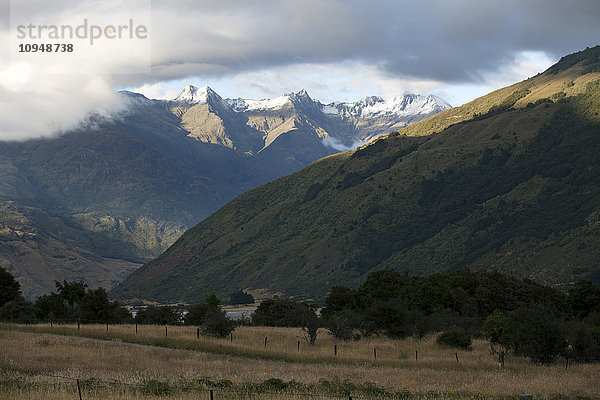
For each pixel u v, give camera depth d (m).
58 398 27.91
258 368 42.56
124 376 35.00
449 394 33.66
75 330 62.62
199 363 43.28
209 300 104.94
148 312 103.25
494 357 57.53
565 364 54.28
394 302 77.94
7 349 44.53
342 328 72.62
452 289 103.44
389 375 41.16
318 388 33.59
